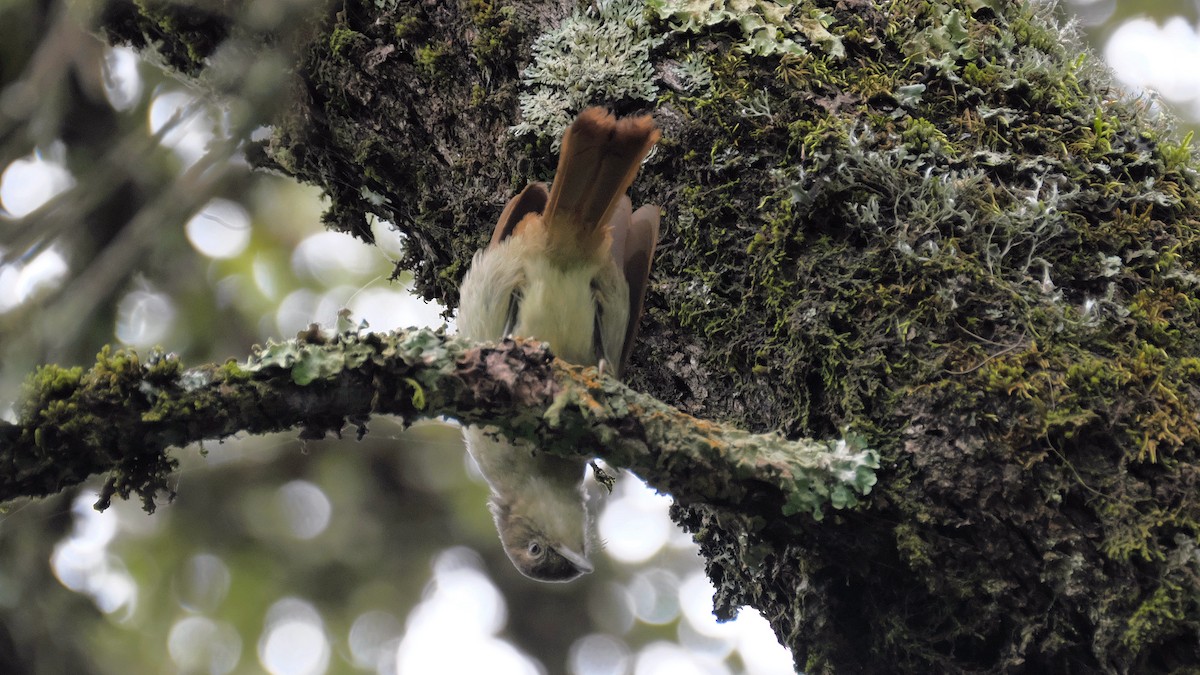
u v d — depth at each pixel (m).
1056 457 4.83
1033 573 4.86
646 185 6.24
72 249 6.85
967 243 5.28
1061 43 6.23
